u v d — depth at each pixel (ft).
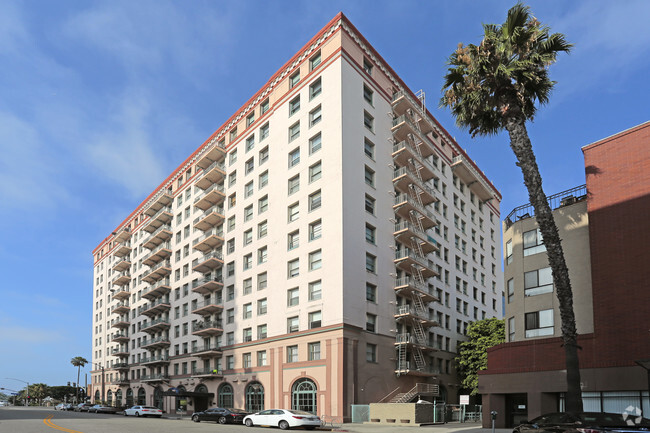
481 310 222.89
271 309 160.86
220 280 191.11
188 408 199.31
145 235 272.92
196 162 214.90
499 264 251.60
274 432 91.81
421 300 169.17
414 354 162.50
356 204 148.05
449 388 183.42
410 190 172.24
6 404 424.05
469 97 79.30
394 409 116.98
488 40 77.05
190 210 226.58
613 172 87.97
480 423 122.52
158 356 231.09
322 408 133.80
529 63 73.97
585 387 83.56
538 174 72.28
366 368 138.92
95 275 349.00
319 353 139.64
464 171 219.61
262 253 172.24
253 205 180.65
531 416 89.97
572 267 94.12
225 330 182.80
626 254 83.61
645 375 77.71
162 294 240.32
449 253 201.77
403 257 158.10
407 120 173.78
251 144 189.16
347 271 139.13
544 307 95.86
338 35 155.63
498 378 96.99
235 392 169.27
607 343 82.69
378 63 171.22
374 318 147.74
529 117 80.23
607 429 55.47
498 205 265.34
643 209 83.20
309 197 154.30
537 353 91.71
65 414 161.89
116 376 286.46
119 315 294.87
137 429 86.12
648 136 85.20
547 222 70.33
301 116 163.73
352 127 152.35
